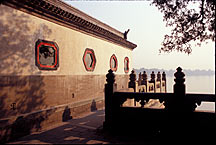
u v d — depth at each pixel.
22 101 5.71
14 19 5.52
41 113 6.33
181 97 4.64
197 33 5.44
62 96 7.53
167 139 4.77
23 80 5.77
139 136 5.16
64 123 7.04
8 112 5.25
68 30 7.96
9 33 5.37
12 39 5.45
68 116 7.67
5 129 5.05
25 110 5.80
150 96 5.08
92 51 9.79
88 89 9.42
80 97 8.73
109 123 5.58
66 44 7.82
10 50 5.39
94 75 10.02
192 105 4.57
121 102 5.55
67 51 7.88
